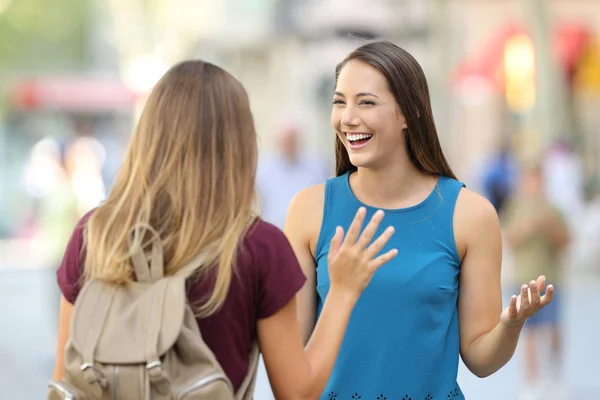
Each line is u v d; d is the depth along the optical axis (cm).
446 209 714
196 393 525
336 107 718
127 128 6750
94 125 6812
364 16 3841
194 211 560
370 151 707
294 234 736
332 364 583
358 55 707
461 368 1869
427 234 711
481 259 710
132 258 555
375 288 699
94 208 589
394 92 702
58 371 588
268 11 5803
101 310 546
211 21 6375
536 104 3209
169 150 567
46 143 4281
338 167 748
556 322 1675
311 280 732
